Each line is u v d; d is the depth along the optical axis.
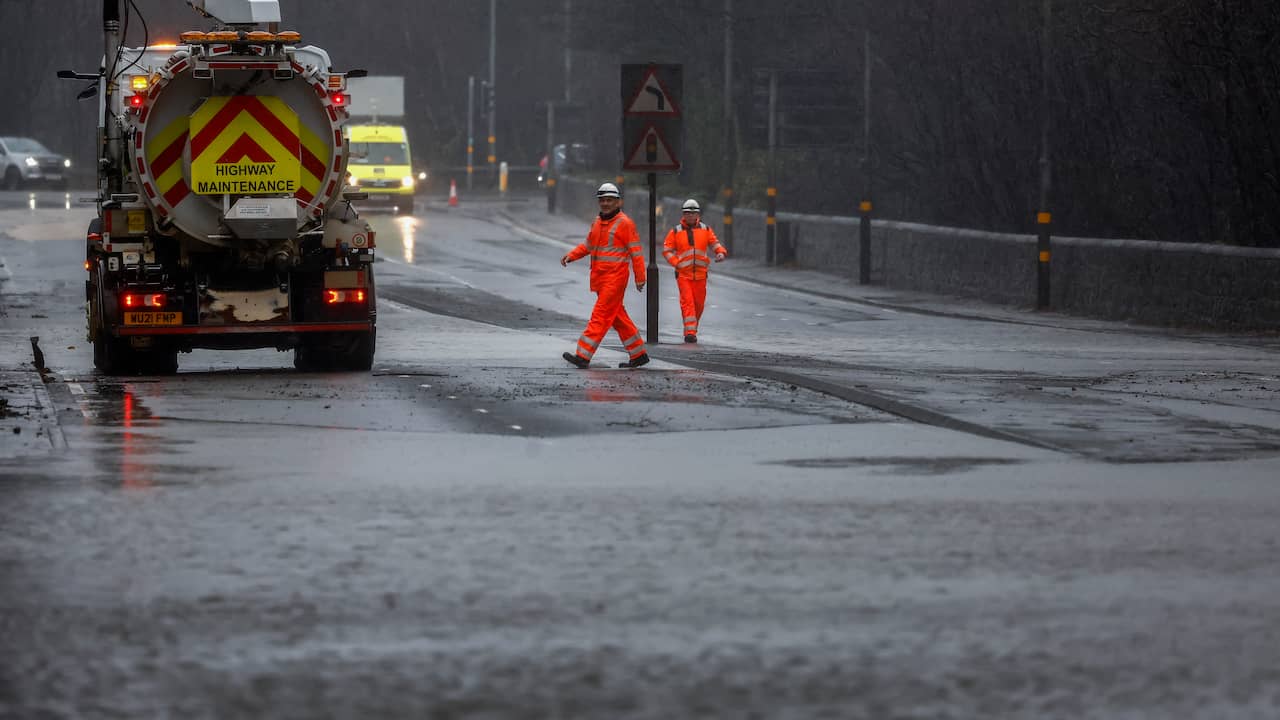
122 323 47.16
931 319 80.38
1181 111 88.06
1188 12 83.00
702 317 78.69
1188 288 76.25
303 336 48.38
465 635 17.78
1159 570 21.14
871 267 102.25
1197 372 51.69
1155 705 15.33
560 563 21.50
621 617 18.58
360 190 48.84
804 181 131.38
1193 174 91.06
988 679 16.16
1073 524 24.41
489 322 70.75
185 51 47.88
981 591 19.91
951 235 94.56
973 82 101.94
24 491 27.06
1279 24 80.12
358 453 31.81
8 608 18.94
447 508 25.66
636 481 28.48
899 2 103.62
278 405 39.72
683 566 21.33
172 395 42.06
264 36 47.06
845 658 16.91
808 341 66.56
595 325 48.91
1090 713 15.09
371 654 17.03
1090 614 18.73
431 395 41.69
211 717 14.92
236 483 28.05
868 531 23.80
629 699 15.50
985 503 26.25
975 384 42.81
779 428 35.72
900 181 113.81
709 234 63.50
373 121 167.38
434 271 101.44
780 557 21.91
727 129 122.81
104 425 36.00
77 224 129.75
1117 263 80.88
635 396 41.16
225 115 47.28
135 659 16.83
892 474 29.38
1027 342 67.00
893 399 39.00
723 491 27.41
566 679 16.14
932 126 108.25
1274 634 17.86
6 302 76.25
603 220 48.75
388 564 21.41
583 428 35.53
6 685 15.91
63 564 21.34
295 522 24.41
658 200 136.00
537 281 95.50
